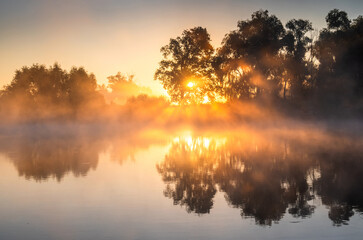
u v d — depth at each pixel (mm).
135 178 20219
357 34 70875
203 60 92688
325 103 71312
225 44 82812
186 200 15484
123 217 13320
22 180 20094
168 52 93000
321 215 13336
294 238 11188
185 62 92500
